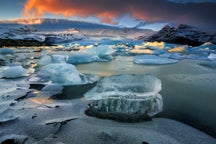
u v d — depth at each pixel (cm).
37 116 341
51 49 1900
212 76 752
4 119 315
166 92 533
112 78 391
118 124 314
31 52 1628
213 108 411
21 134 278
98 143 258
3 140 252
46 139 264
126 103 361
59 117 339
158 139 269
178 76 755
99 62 1165
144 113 354
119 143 258
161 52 1691
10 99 431
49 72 626
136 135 278
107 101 368
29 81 602
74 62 1113
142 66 1009
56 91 509
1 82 595
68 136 275
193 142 265
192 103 441
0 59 1035
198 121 342
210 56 1286
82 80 610
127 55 1588
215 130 307
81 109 381
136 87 373
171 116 361
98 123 316
